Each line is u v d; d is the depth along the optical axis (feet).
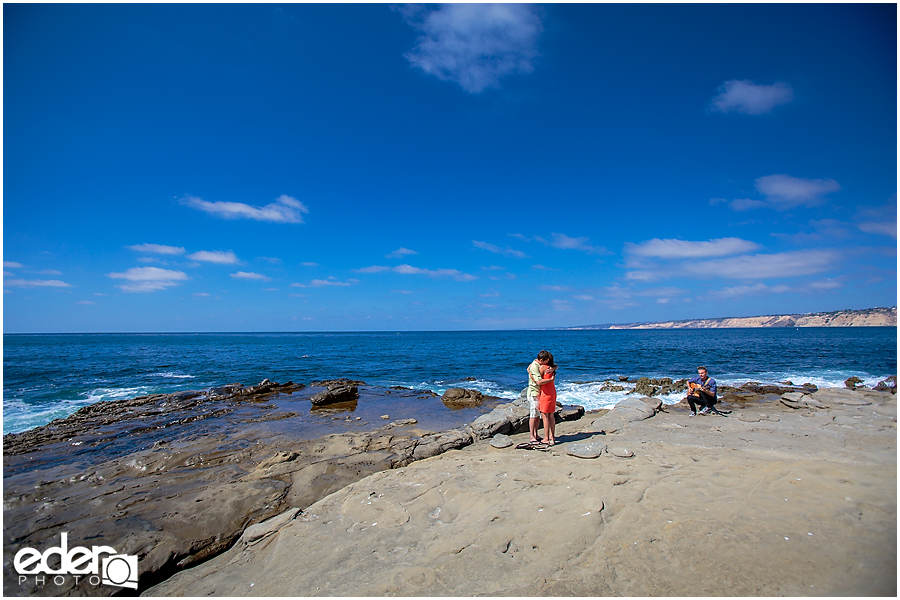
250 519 17.99
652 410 34.91
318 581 12.01
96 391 60.95
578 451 21.54
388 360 111.86
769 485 16.24
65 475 25.71
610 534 12.94
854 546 11.44
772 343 170.19
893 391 44.57
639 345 172.86
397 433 33.45
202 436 34.60
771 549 11.57
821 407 36.65
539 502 15.71
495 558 12.19
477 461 21.53
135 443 33.24
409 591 10.93
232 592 12.21
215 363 101.71
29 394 58.65
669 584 10.32
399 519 15.48
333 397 50.62
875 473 17.22
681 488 16.33
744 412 35.78
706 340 210.59
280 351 148.87
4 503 20.21
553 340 249.75
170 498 20.25
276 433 35.60
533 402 24.49
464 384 69.36
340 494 18.26
